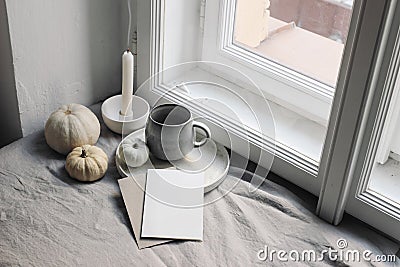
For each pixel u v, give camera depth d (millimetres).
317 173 1171
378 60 969
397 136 1187
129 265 1041
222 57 1385
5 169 1214
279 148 1229
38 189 1176
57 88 1324
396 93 1083
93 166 1184
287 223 1136
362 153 1076
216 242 1091
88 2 1280
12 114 1307
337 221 1142
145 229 1100
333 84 1261
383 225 1123
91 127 1248
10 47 1197
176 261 1054
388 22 937
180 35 1357
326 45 1239
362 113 1017
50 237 1083
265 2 1297
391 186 1160
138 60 1358
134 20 1349
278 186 1215
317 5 1218
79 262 1041
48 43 1252
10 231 1091
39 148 1271
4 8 1152
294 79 1300
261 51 1354
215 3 1325
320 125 1298
